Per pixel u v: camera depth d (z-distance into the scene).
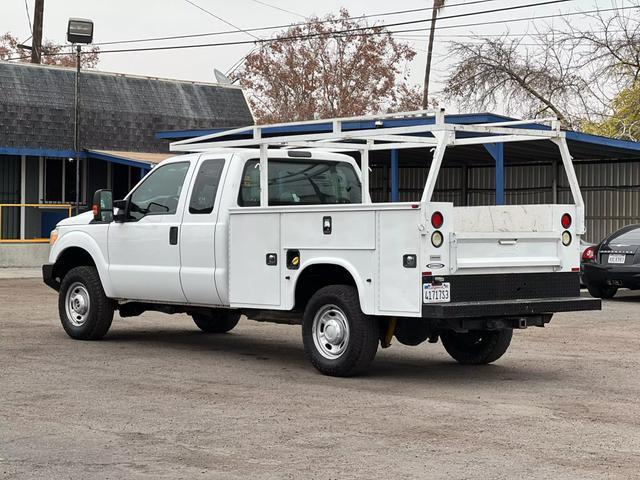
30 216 30.11
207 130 27.28
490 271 9.40
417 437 7.20
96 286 12.19
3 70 29.62
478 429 7.48
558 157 27.61
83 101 30.78
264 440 7.07
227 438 7.13
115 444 6.93
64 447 6.83
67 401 8.44
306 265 9.79
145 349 11.76
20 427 7.43
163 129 32.31
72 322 12.50
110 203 12.02
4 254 28.02
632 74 36.78
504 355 11.59
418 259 8.98
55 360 10.77
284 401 8.53
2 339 12.51
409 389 9.20
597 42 37.09
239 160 10.76
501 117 21.52
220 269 10.62
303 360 11.00
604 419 7.88
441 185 31.19
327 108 53.50
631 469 6.34
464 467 6.35
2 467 6.30
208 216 10.77
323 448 6.84
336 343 9.76
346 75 53.38
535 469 6.32
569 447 6.92
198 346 12.10
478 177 30.38
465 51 40.09
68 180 30.86
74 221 12.59
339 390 9.10
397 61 54.44
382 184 32.31
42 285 22.02
